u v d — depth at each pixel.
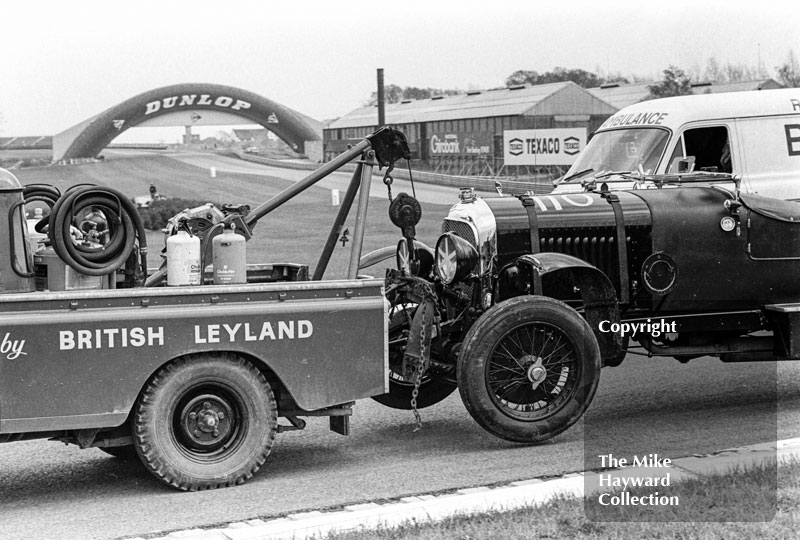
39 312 5.32
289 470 6.09
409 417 7.50
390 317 7.04
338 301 5.88
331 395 5.86
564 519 4.75
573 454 6.24
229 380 5.69
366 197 6.66
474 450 6.45
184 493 5.62
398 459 6.28
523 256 6.61
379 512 4.96
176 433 5.66
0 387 5.25
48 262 5.74
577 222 6.99
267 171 36.19
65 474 6.16
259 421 5.76
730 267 7.16
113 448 6.52
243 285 5.71
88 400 5.39
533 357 6.34
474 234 6.91
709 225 7.12
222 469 5.69
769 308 7.24
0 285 5.75
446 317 7.05
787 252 7.25
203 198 29.47
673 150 9.94
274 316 5.73
